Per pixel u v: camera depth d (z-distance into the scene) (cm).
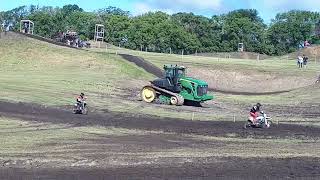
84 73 5053
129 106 3509
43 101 3341
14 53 5650
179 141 2161
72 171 1494
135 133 2345
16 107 2988
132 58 6241
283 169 1614
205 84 3859
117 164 1606
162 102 3816
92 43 11512
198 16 17638
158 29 15912
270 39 17288
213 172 1537
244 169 1593
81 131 2308
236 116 3300
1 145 1841
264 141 2242
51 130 2278
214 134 2428
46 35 15662
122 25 16050
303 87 5438
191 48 16050
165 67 3897
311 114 3591
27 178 1391
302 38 17112
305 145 2139
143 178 1433
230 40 16862
